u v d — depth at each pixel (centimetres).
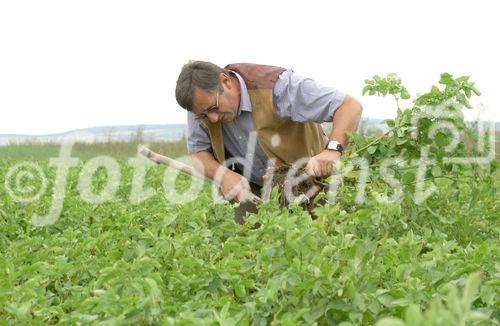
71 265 494
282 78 677
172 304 399
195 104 659
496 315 385
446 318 217
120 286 410
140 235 543
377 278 419
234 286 438
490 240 497
